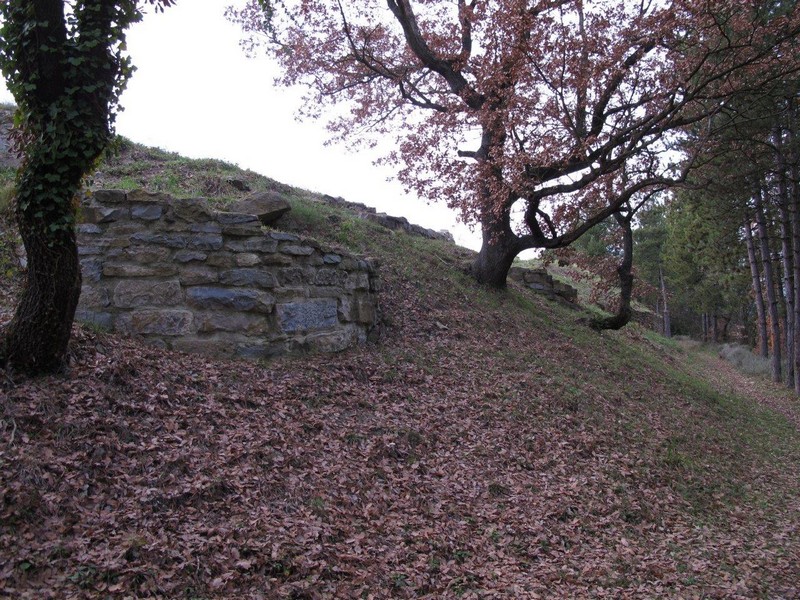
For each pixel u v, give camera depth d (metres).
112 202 7.97
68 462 5.19
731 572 6.55
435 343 11.52
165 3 6.36
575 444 9.19
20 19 5.59
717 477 9.96
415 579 5.22
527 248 16.03
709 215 22.33
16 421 5.39
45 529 4.48
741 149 15.75
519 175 12.61
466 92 14.61
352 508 6.05
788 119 16.59
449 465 7.54
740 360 30.75
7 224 8.70
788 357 23.50
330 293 9.59
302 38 16.78
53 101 5.75
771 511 9.04
